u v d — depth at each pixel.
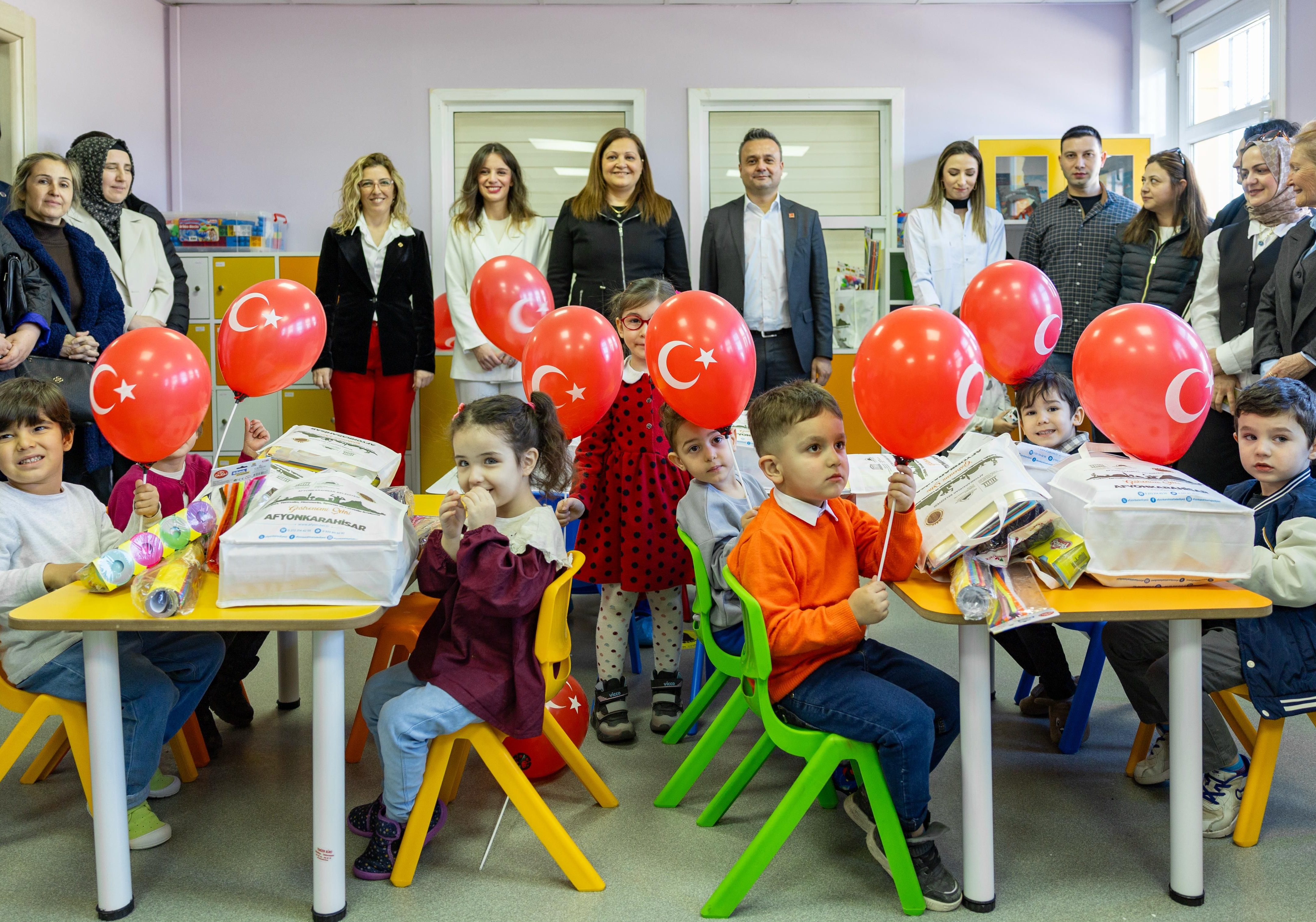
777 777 2.01
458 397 3.88
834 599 1.59
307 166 5.26
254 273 4.76
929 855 1.50
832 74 5.25
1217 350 2.86
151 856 1.67
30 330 2.76
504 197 3.79
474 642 1.58
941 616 1.38
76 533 1.81
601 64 5.23
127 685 1.62
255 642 2.28
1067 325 3.81
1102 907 1.49
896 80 5.27
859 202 5.36
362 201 3.91
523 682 1.55
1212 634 1.78
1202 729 1.70
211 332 4.79
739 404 1.91
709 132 5.32
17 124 4.07
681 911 1.49
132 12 4.91
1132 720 2.30
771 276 3.71
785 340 3.72
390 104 5.24
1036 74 5.28
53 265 2.99
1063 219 3.84
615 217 3.54
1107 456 1.66
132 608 1.41
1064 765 2.05
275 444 1.84
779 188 5.36
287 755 2.12
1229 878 1.57
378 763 2.08
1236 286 2.88
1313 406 1.73
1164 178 3.33
